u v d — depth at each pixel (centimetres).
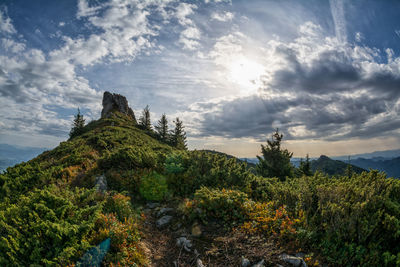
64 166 1251
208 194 773
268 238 561
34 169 1298
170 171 1118
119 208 723
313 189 716
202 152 1323
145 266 491
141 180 1014
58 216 586
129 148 1344
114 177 1075
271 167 2223
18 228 511
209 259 514
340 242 507
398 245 476
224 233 614
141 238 614
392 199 604
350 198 625
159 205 893
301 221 593
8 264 421
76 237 502
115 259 466
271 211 693
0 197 926
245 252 520
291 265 463
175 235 643
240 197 757
